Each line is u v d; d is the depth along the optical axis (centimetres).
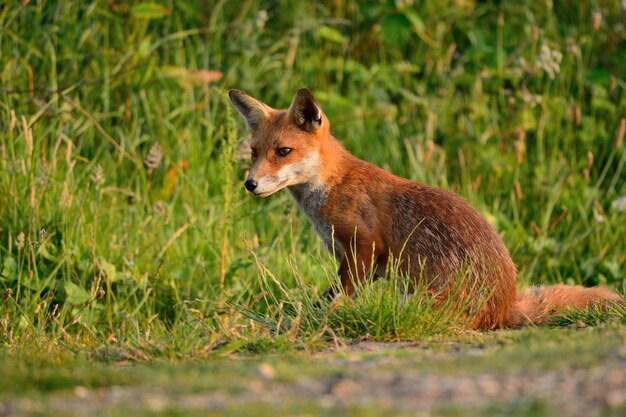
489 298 881
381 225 968
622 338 677
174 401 529
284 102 1462
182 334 810
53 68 1341
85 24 1409
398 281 950
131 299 1101
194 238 1216
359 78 1492
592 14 1576
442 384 536
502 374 556
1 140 1201
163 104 1398
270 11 1602
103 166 1310
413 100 1444
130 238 1167
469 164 1410
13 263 1058
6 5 1341
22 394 568
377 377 566
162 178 1329
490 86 1516
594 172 1429
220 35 1487
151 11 1355
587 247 1310
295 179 986
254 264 1108
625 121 1438
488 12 1622
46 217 1133
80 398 554
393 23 1462
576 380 524
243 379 589
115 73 1381
